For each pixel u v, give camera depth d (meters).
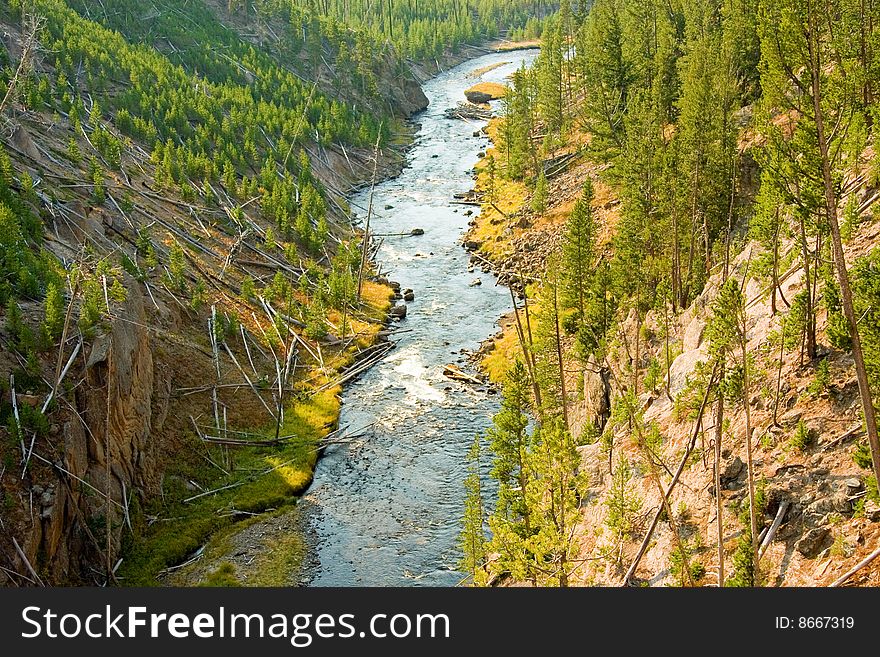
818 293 37.69
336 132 139.12
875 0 37.44
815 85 27.58
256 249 89.50
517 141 122.06
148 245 74.19
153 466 54.72
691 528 35.00
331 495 57.28
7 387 45.44
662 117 79.94
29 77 93.75
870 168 40.94
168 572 48.72
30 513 41.66
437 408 68.31
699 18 101.12
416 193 127.94
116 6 140.75
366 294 89.25
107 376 50.16
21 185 68.56
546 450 36.25
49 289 50.31
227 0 175.50
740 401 35.78
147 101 111.31
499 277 93.94
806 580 29.05
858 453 30.23
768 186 29.77
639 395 50.03
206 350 68.19
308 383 71.38
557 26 181.12
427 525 53.84
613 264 64.44
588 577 37.50
